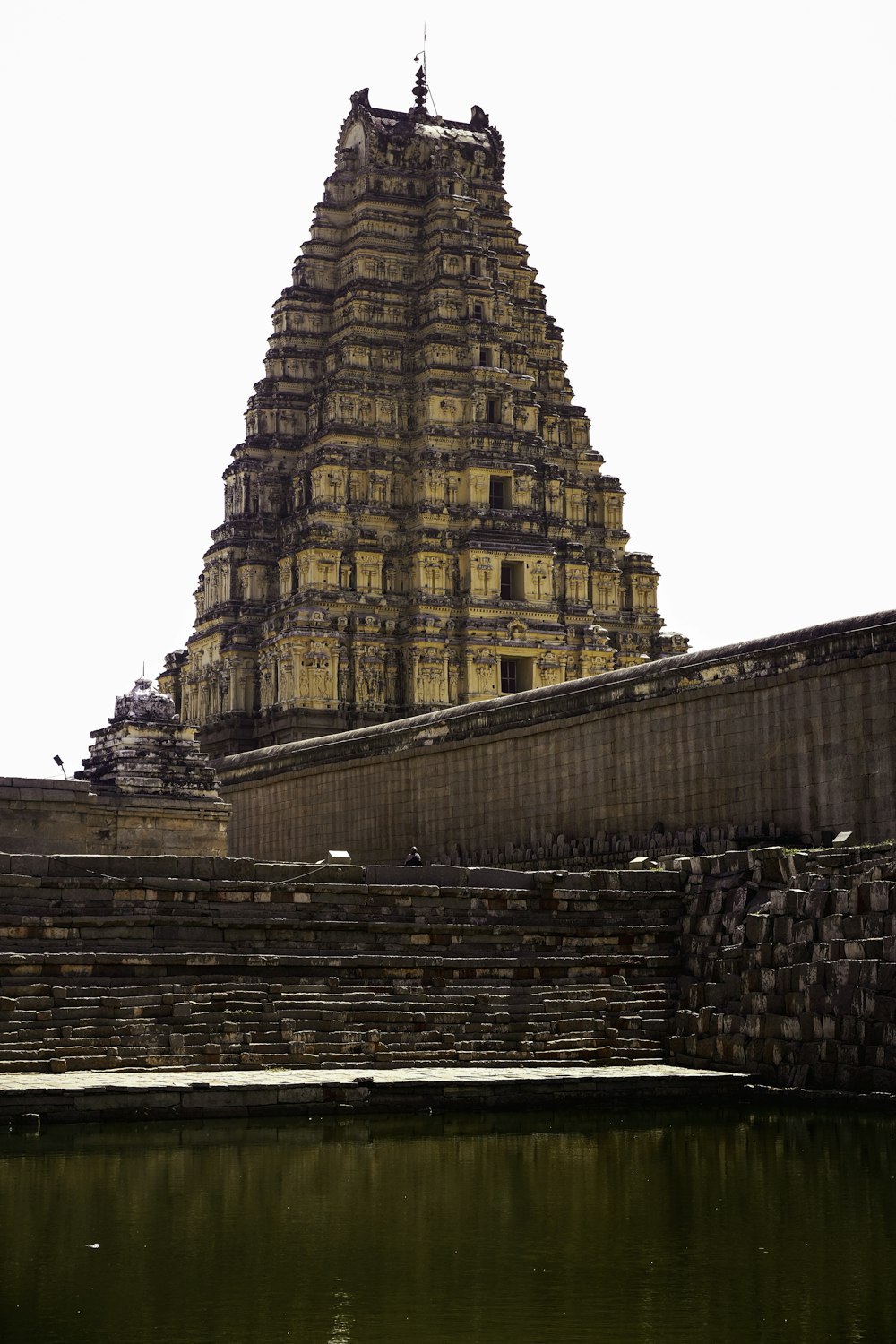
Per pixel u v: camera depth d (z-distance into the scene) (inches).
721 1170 1109.7
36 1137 1234.6
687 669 2224.4
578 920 1758.1
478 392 4466.0
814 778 2018.9
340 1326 738.2
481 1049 1590.8
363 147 4704.7
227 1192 1037.8
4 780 2304.4
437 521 4367.6
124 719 2450.8
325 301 4726.9
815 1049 1480.1
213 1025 1515.7
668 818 2241.6
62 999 1488.7
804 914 1555.1
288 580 4446.4
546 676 4379.9
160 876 1624.0
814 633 2047.2
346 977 1620.3
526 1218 958.4
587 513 4751.5
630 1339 714.8
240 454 4729.3
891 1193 1017.5
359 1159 1156.5
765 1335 717.9
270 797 3171.8
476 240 4603.8
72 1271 839.1
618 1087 1459.2
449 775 2691.9
